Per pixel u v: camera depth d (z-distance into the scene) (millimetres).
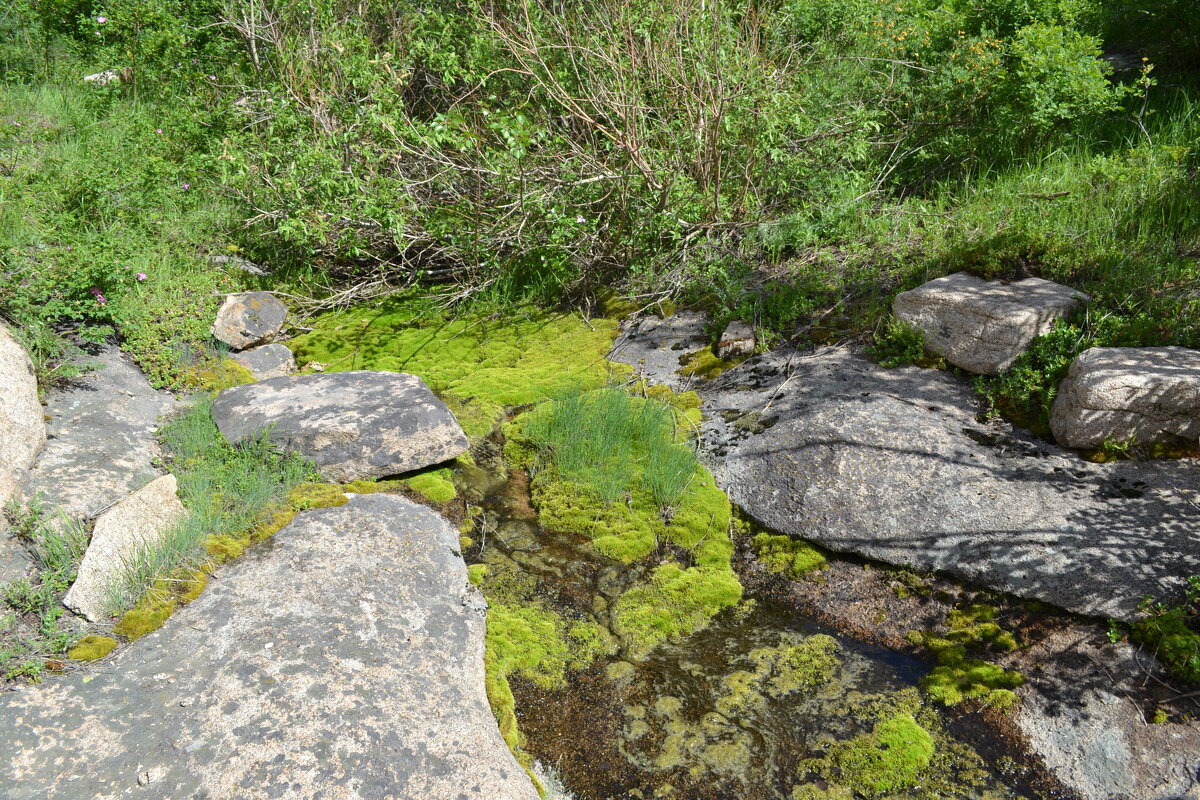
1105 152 6277
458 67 6246
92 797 2439
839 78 7145
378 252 6750
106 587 3193
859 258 5680
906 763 2855
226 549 3521
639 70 6129
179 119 7172
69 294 4828
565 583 3744
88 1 9484
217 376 5023
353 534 3680
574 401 4723
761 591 3684
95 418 4273
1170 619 3098
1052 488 3715
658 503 4172
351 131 6109
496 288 6320
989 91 6441
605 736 3029
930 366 4613
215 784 2498
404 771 2600
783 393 4656
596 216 6246
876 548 3682
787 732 3016
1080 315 4422
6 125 7293
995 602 3375
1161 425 3762
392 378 4820
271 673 2877
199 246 6406
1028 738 2910
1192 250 4945
